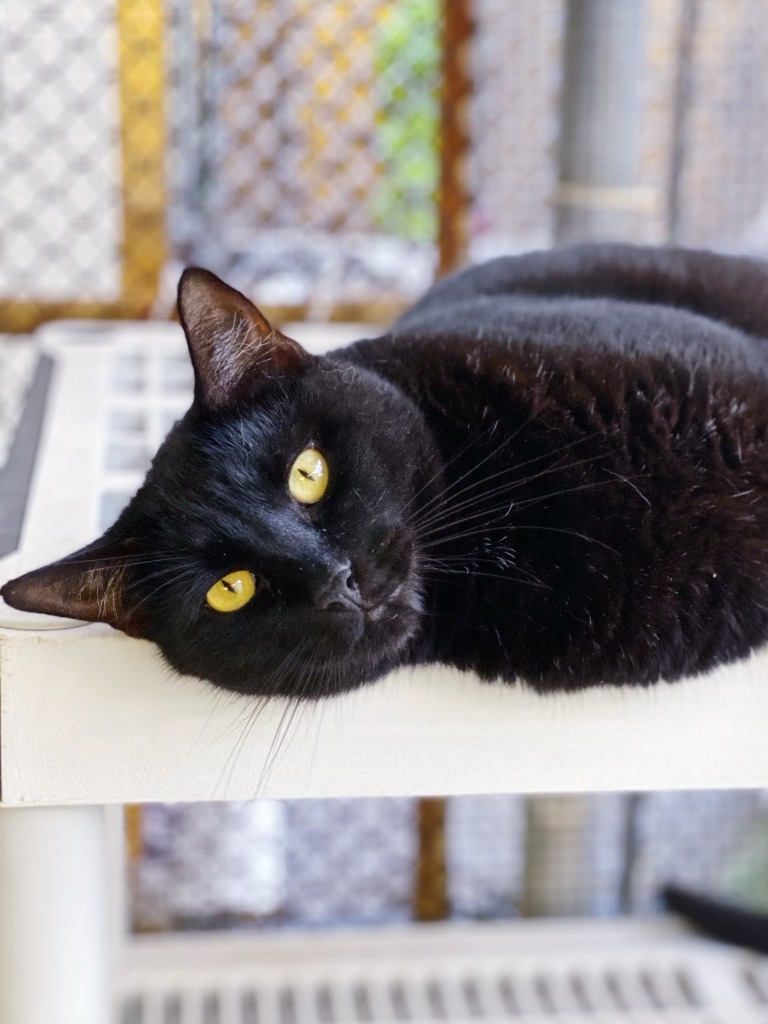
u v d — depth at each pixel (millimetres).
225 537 566
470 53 1014
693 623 565
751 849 1071
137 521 583
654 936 985
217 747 576
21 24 999
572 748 587
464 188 1045
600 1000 933
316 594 554
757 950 954
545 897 1040
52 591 554
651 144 1072
